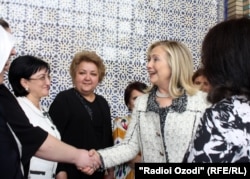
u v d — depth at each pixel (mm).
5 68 1093
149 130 1357
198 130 764
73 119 1746
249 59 775
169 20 2713
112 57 2531
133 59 2586
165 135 1302
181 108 1298
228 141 710
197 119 1264
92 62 1885
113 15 2553
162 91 1400
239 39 781
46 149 1242
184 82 1352
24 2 2324
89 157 1456
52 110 1772
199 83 1574
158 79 1374
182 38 2746
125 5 2592
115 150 1495
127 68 2564
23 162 1125
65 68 2402
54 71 2375
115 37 2549
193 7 2799
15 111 1123
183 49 1381
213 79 815
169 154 1288
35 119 1515
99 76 1945
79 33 2453
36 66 1593
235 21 812
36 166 1470
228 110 752
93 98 1898
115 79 2525
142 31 2627
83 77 1840
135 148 1493
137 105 1448
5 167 1006
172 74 1339
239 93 783
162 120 1316
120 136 1815
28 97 1595
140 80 2594
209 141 722
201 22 2822
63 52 2406
